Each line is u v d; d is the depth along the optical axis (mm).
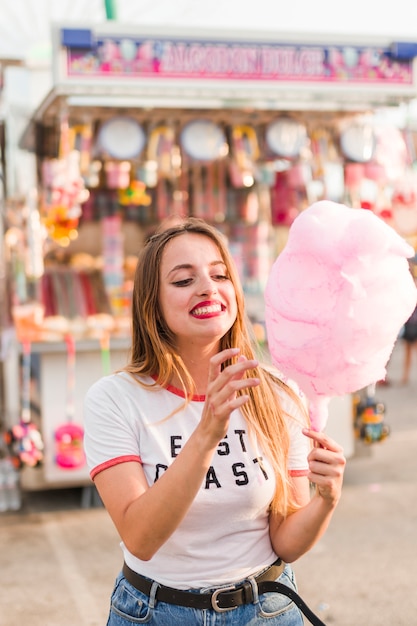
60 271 5703
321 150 5195
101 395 1731
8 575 3977
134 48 4363
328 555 4160
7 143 5262
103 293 5523
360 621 3410
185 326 1718
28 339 4715
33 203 4801
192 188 5859
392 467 5895
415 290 1610
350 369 1591
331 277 1541
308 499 1856
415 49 4773
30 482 4812
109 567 4059
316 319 1561
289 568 1871
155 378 1779
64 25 4262
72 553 4266
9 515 4934
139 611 1695
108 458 1665
